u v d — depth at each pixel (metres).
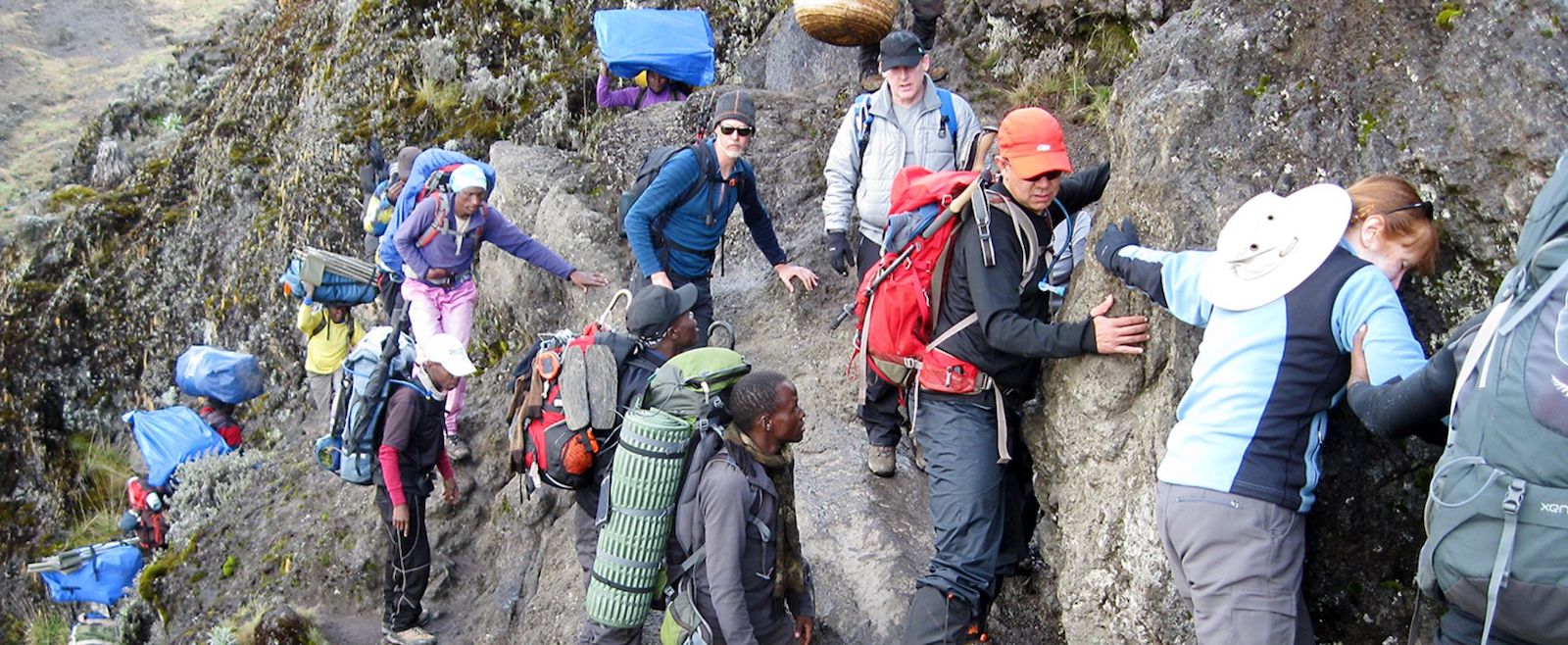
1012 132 3.54
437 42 10.67
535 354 4.68
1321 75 3.75
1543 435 2.34
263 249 11.40
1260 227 3.00
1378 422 2.70
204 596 7.68
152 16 27.84
